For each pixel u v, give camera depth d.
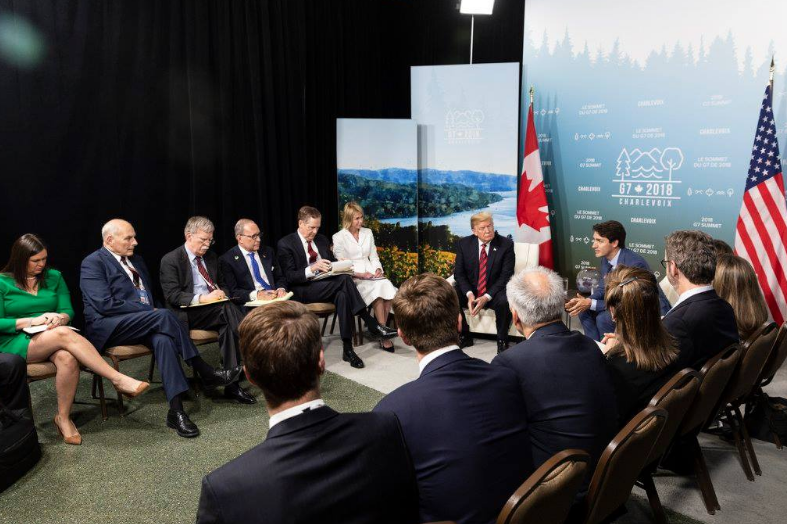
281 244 4.20
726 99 4.49
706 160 4.63
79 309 3.88
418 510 1.40
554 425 1.64
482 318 4.38
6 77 3.45
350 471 1.11
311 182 5.41
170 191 4.27
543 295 1.78
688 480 2.56
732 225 4.59
